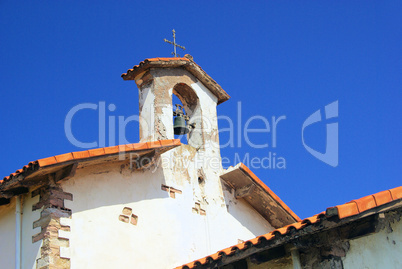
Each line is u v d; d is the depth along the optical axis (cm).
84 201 1395
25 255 1321
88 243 1361
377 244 1152
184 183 1641
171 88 1722
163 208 1554
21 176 1283
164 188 1583
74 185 1391
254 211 1808
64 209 1351
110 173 1474
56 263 1289
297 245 1155
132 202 1491
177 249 1535
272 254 1190
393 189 1109
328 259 1155
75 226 1354
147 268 1448
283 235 1119
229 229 1698
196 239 1596
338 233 1156
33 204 1356
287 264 1196
